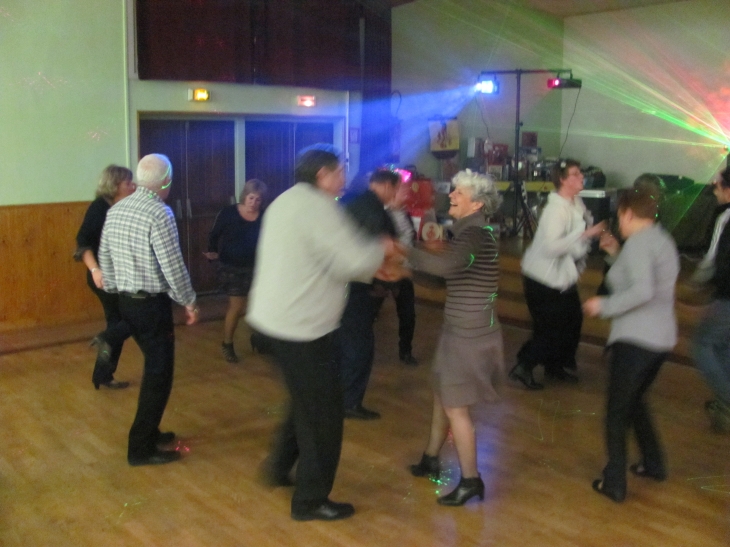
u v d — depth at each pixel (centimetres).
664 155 1106
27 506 329
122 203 356
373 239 297
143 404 365
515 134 1117
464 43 1038
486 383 317
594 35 1165
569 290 483
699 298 625
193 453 390
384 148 923
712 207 984
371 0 873
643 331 321
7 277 623
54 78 630
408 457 387
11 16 601
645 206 321
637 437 362
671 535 310
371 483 356
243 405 464
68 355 571
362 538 305
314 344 294
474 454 330
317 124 864
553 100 1199
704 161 1060
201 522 317
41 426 425
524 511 329
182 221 762
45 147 633
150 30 680
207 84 737
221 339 621
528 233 1016
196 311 362
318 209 283
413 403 470
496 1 1074
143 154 721
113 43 662
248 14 748
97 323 666
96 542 300
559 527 316
